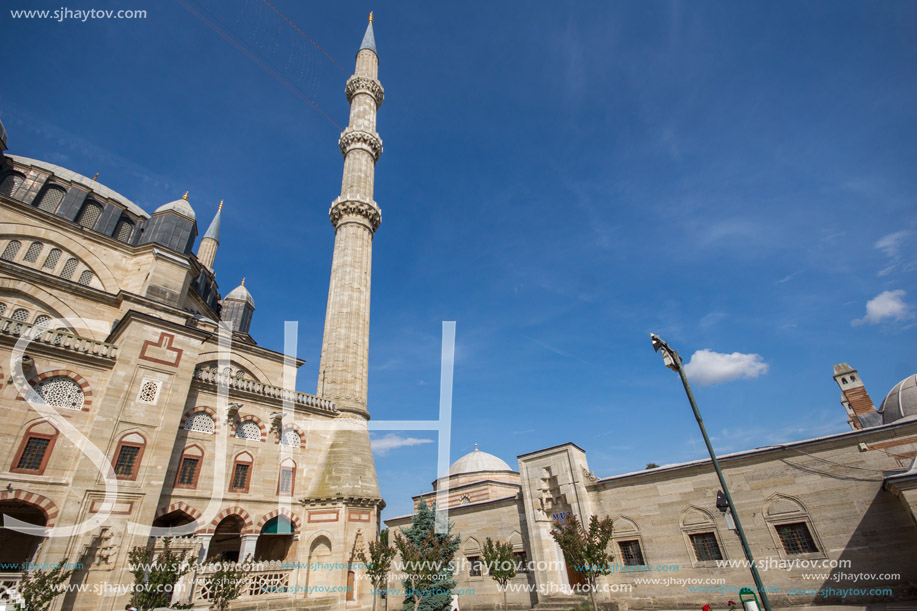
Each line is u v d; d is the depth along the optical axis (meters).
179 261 32.03
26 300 26.39
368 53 55.41
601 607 24.50
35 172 31.48
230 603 22.17
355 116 49.56
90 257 31.09
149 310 28.64
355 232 42.22
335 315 38.38
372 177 47.06
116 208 34.56
